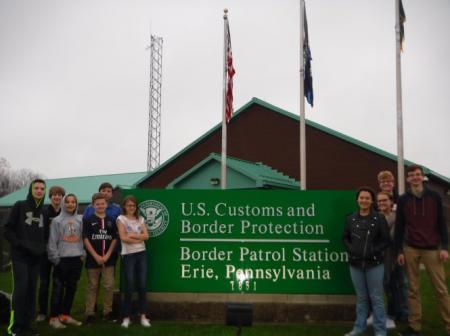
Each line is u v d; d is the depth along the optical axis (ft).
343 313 23.91
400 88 41.45
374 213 21.06
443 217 20.88
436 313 25.62
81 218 24.38
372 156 72.90
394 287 23.70
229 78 52.08
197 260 24.93
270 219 25.12
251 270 24.82
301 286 24.64
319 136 77.15
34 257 21.42
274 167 81.92
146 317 24.39
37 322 23.76
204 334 21.54
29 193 21.65
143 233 23.61
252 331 22.09
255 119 84.69
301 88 46.03
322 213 25.05
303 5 46.42
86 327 22.62
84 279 37.27
